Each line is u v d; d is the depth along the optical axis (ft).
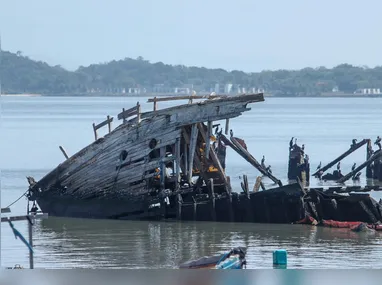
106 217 608.60
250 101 579.48
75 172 615.57
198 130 609.83
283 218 577.84
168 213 600.80
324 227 567.18
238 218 584.40
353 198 570.05
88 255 487.20
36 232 554.46
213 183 602.85
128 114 611.88
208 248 504.84
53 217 617.21
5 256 478.59
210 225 577.43
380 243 516.73
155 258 478.59
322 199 576.61
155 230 563.89
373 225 558.15
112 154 604.90
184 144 606.96
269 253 488.85
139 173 597.93
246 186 584.81
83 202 613.93
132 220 601.21
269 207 579.89
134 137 597.93
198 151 613.93
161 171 593.83
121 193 604.08
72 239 532.73
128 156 600.39
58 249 500.74
